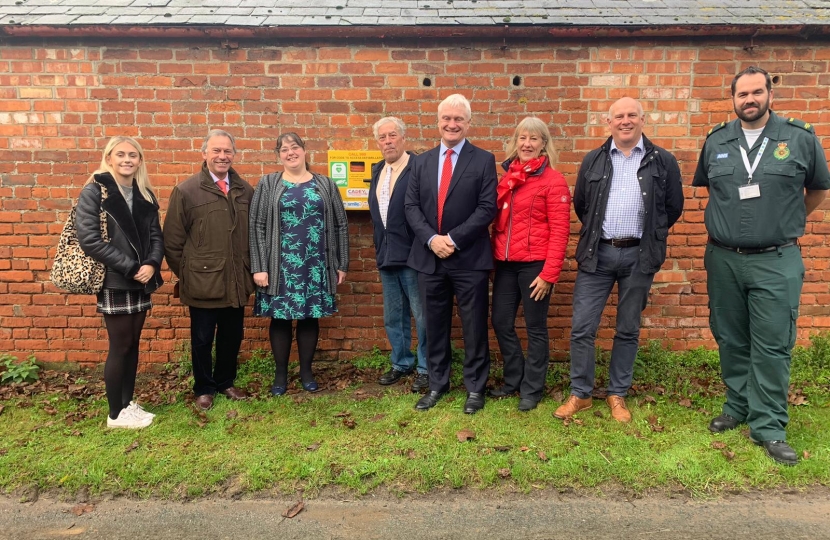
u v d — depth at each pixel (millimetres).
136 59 4312
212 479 2990
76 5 4363
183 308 4566
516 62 4344
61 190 4414
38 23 4117
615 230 3480
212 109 4371
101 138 4371
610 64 4344
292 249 3836
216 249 3676
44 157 4375
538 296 3596
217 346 3969
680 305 4586
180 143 4391
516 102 4379
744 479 2967
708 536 2590
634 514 2758
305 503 2869
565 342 4621
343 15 4289
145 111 4359
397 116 4395
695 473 2988
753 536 2584
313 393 4090
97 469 3066
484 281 3676
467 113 3529
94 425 3572
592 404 3828
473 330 3688
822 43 4324
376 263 4336
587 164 3592
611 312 4621
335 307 4105
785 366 3164
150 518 2766
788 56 4332
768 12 4324
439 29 4180
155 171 4414
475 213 3525
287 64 4348
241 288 3764
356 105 4383
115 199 3258
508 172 3691
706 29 4188
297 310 3846
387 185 4020
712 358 4469
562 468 3039
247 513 2801
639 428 3459
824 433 3383
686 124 4395
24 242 4453
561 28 4184
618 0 4504
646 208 3398
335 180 4422
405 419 3621
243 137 4402
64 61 4297
